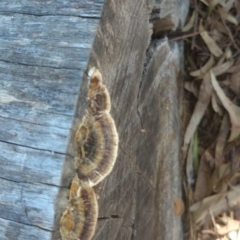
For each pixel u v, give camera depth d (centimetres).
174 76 67
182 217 80
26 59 36
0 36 38
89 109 37
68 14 37
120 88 44
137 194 54
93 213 36
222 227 79
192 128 81
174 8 63
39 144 34
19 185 34
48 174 34
